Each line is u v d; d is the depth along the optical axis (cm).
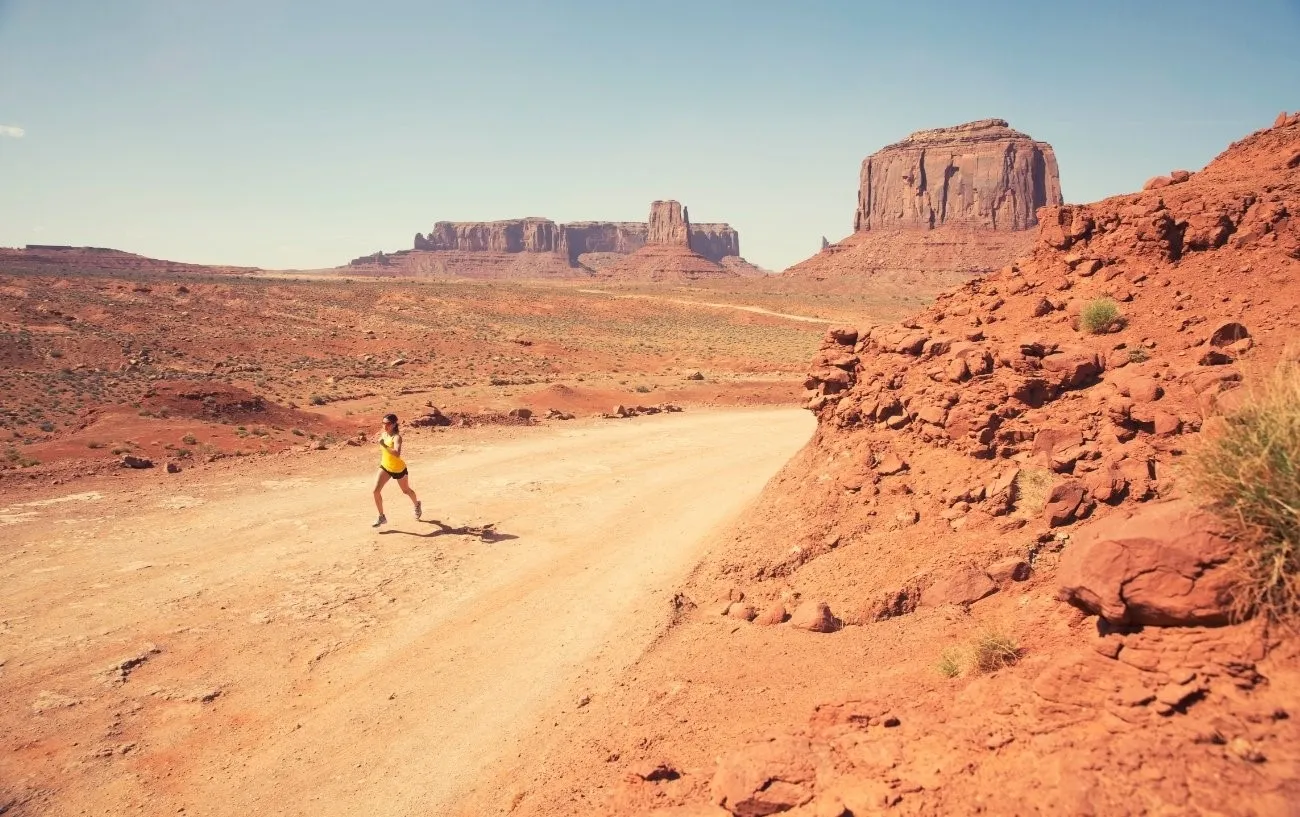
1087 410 1000
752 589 1077
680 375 5828
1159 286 1217
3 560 1220
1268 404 490
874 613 874
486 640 1044
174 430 2639
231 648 993
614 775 673
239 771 765
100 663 934
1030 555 856
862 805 453
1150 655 454
